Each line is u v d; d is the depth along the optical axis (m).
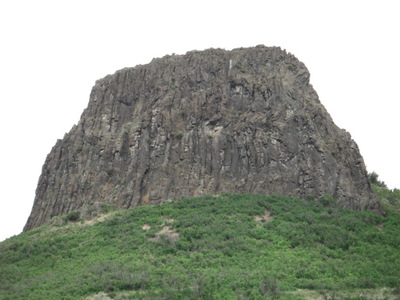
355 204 84.31
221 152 91.06
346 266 67.31
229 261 67.88
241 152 90.69
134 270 64.56
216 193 87.25
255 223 76.94
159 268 65.38
